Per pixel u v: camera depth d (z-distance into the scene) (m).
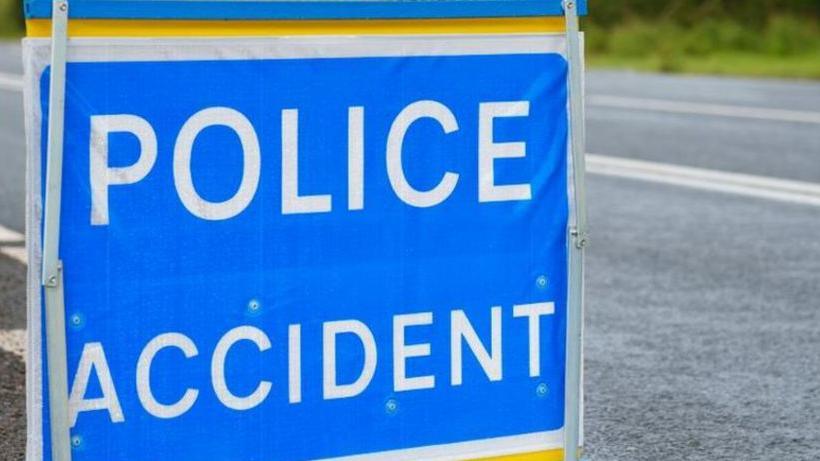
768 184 14.09
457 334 4.21
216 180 3.88
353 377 4.09
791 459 5.83
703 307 8.83
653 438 6.10
